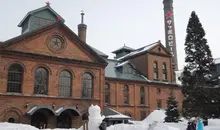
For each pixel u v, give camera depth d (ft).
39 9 123.65
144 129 66.18
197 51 111.34
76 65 110.01
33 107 95.66
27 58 98.27
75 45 111.96
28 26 121.08
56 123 100.01
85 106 108.37
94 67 114.93
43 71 102.01
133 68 155.94
